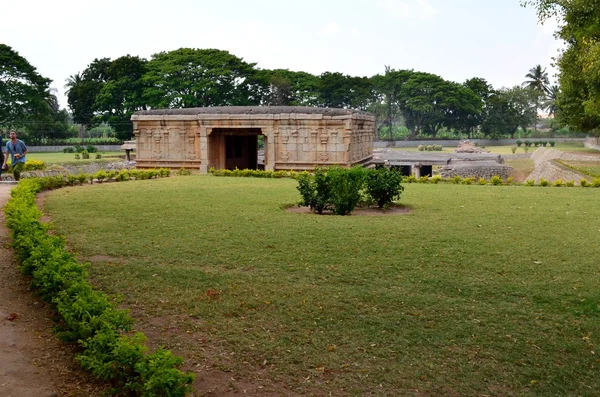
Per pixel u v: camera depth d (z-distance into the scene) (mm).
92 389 4750
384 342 5875
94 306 5609
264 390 4902
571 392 4906
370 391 4902
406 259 9117
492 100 93812
